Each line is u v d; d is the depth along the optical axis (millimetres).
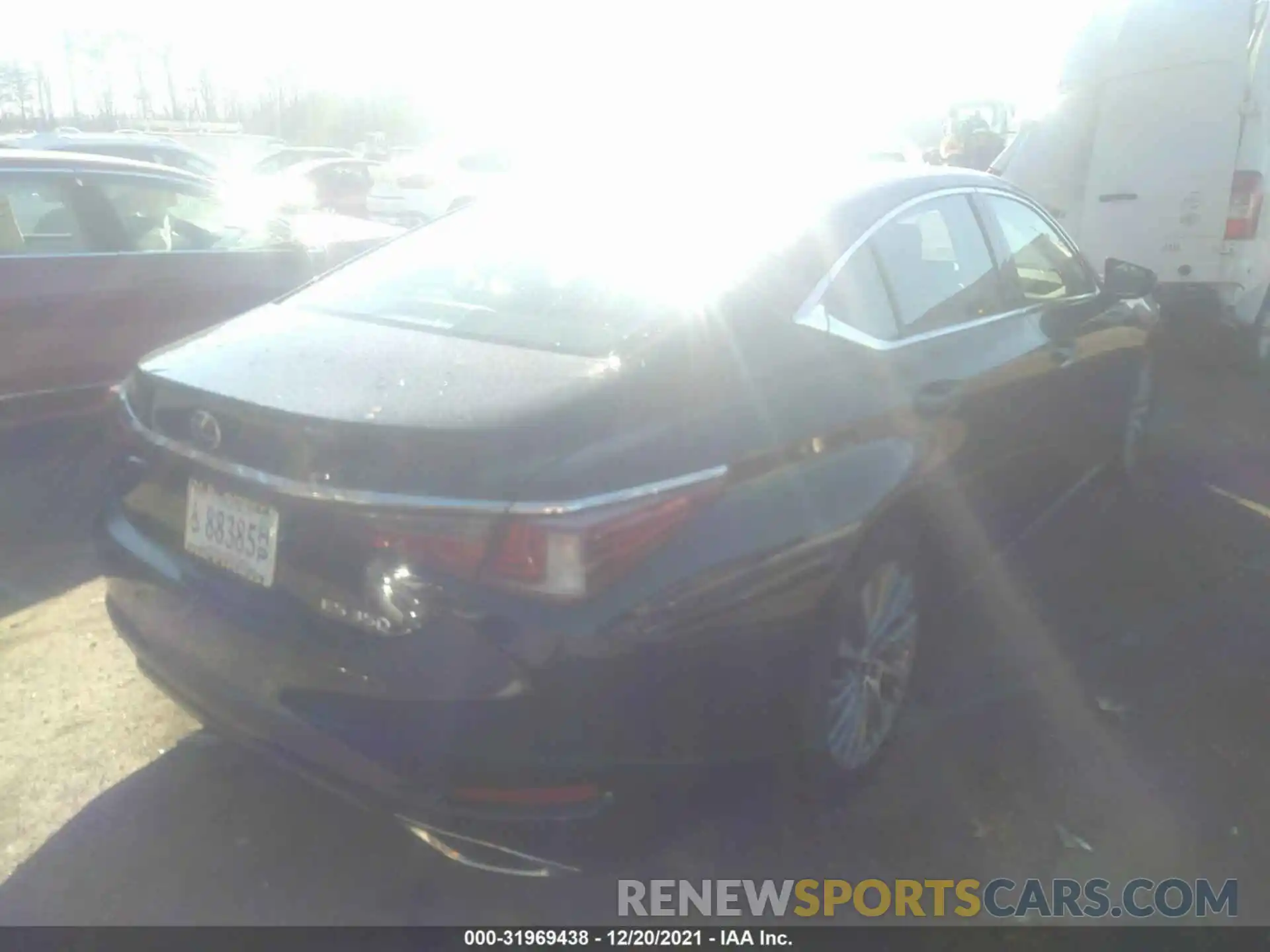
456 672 2420
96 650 4156
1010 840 3180
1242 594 4637
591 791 2459
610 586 2436
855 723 3170
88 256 5922
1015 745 3584
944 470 3473
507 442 2471
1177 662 4102
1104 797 3355
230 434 2766
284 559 2646
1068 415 4527
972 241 4105
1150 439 6430
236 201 6828
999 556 4320
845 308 3338
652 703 2490
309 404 2639
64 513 5402
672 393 2744
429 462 2467
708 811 2701
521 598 2400
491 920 2908
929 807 3297
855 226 3523
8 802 3291
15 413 5730
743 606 2639
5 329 5625
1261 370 8422
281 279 6652
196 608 2822
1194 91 8000
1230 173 7910
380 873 3061
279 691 2645
